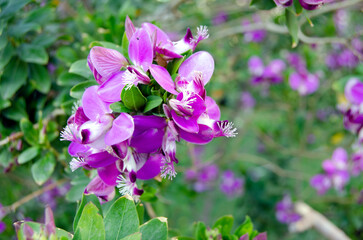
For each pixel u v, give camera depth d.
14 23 0.29
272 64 0.50
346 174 0.47
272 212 0.64
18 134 0.28
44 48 0.29
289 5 0.24
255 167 0.67
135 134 0.19
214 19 0.56
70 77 0.27
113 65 0.20
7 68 0.28
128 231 0.20
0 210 0.33
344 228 0.55
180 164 0.22
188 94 0.19
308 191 0.62
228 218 0.25
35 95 0.29
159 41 0.21
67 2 0.37
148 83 0.20
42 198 0.39
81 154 0.20
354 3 0.31
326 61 0.54
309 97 0.55
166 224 0.21
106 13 0.30
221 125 0.20
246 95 0.64
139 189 0.21
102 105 0.20
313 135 0.63
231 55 0.58
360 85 0.30
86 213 0.20
